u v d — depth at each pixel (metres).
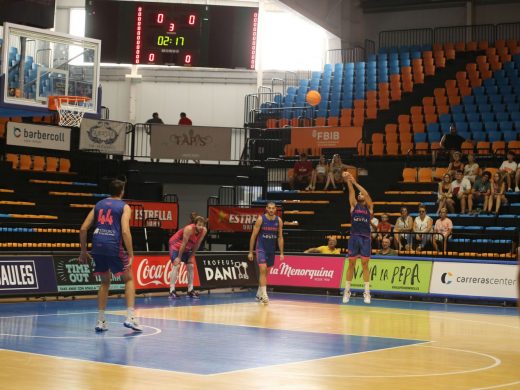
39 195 20.50
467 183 19.12
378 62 28.39
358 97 27.39
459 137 21.61
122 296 15.30
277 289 18.03
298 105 28.03
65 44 18.39
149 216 20.52
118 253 9.44
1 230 18.20
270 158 24.95
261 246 14.34
